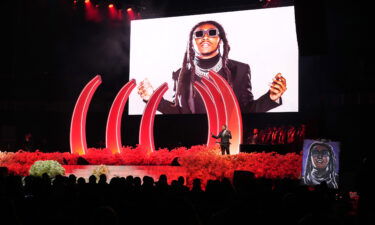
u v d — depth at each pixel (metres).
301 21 10.01
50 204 5.45
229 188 6.08
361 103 18.27
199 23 20.06
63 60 21.78
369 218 5.07
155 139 22.17
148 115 16.30
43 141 19.58
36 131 21.52
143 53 20.89
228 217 4.18
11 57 21.19
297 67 18.45
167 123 22.00
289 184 7.11
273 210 5.05
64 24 21.45
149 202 5.29
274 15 18.86
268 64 18.86
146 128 16.27
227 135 14.12
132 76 21.03
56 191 6.07
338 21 18.88
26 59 21.42
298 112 18.62
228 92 14.84
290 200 5.07
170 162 15.23
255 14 19.16
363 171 6.52
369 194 5.91
